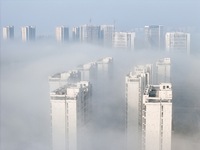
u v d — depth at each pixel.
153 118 196.75
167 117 196.12
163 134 198.00
